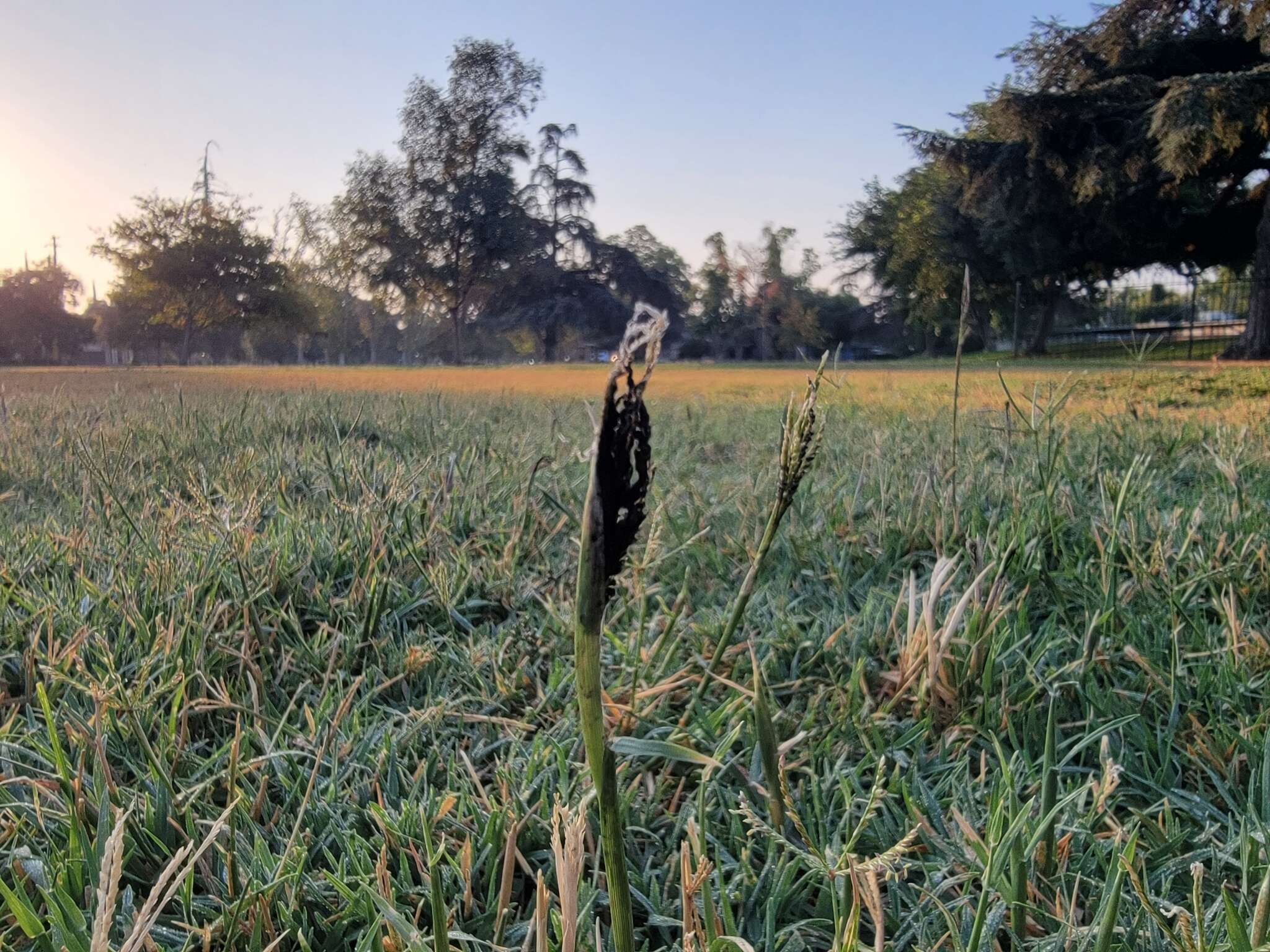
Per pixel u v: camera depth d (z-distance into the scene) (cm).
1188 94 781
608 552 24
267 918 45
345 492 121
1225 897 35
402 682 76
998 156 1028
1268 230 890
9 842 51
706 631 82
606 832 26
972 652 70
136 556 94
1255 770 57
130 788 56
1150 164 917
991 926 45
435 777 61
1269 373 381
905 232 1364
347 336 2661
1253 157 948
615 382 23
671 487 130
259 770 60
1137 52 967
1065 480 119
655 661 75
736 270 2266
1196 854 51
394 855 52
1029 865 48
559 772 56
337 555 98
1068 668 70
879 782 40
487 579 98
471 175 1797
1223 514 103
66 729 60
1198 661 74
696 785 62
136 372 885
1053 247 1084
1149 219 1055
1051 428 110
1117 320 1370
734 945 39
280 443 162
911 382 407
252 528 98
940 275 1280
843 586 94
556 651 81
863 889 40
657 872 52
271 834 52
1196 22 972
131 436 170
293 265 2169
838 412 226
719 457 184
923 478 117
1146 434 165
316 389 351
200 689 70
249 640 79
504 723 67
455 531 112
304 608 90
